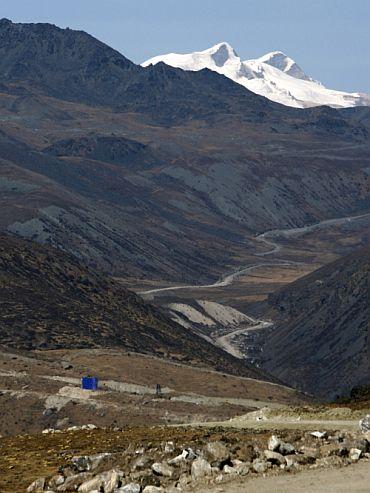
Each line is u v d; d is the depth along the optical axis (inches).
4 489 1916.8
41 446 2409.0
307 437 2085.4
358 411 2586.1
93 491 1797.5
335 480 1753.2
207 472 1830.7
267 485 1739.7
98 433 2529.5
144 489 1753.2
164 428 2544.3
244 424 2551.7
